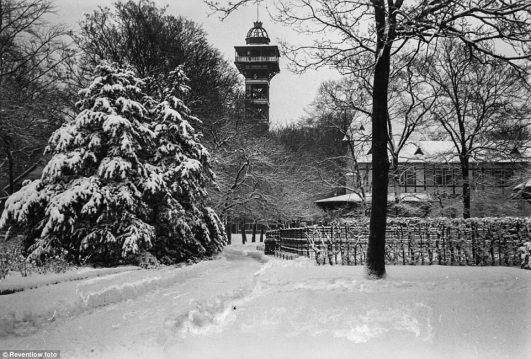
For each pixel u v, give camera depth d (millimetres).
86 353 7262
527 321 8398
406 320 8609
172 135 27234
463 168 33750
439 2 12336
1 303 10469
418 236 18094
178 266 22578
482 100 33188
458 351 7133
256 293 11422
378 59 12375
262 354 7168
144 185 22453
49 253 19484
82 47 37188
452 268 15180
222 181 40188
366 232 18594
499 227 17406
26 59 34094
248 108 50250
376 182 12922
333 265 16844
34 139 33219
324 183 45375
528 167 36281
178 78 29688
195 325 8797
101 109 22109
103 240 20297
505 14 12031
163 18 40156
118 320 9758
